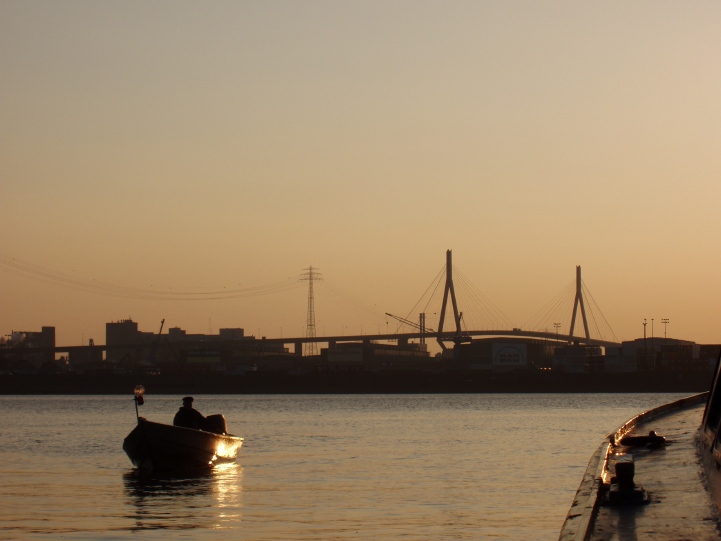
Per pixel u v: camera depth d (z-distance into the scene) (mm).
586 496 12812
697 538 11109
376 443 68062
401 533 28344
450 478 43812
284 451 60469
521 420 104688
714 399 17094
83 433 82125
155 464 45250
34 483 42062
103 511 33219
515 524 29969
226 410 145125
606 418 108750
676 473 15539
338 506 34344
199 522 30703
